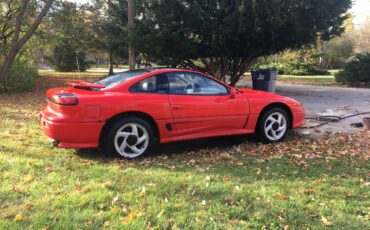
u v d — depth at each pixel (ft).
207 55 53.16
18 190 13.91
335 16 49.32
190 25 47.06
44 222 11.46
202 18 45.29
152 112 19.33
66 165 17.35
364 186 15.21
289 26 46.52
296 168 17.63
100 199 13.25
